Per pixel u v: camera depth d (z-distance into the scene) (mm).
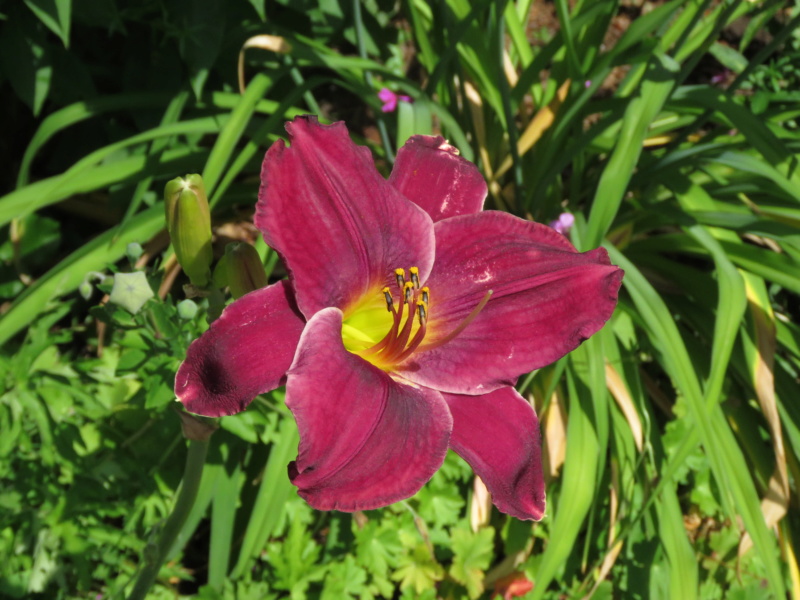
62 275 450
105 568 415
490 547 442
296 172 231
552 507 474
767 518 455
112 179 494
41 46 508
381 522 458
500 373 254
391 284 258
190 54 500
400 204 253
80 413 437
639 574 469
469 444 249
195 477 294
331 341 232
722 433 442
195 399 212
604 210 436
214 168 445
